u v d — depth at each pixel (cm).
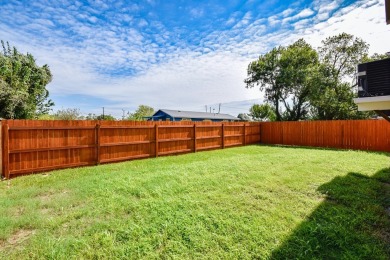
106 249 234
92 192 409
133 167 654
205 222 293
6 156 529
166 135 902
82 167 657
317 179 502
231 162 702
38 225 286
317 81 1702
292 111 2000
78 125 660
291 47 1981
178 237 259
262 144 1382
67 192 421
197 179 495
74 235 264
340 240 252
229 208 338
